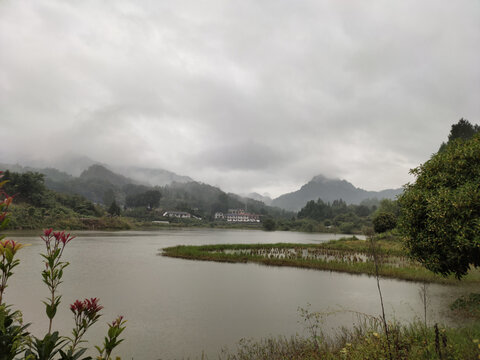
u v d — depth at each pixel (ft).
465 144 34.37
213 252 123.34
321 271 81.97
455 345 19.60
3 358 9.46
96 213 407.64
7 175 320.70
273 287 60.90
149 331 35.60
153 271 78.89
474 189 28.73
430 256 31.37
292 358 25.20
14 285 57.16
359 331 29.86
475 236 27.07
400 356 18.98
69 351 10.95
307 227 492.54
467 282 61.05
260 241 237.25
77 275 70.38
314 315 40.86
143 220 557.74
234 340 32.76
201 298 51.21
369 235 17.44
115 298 50.60
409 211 33.76
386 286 61.57
